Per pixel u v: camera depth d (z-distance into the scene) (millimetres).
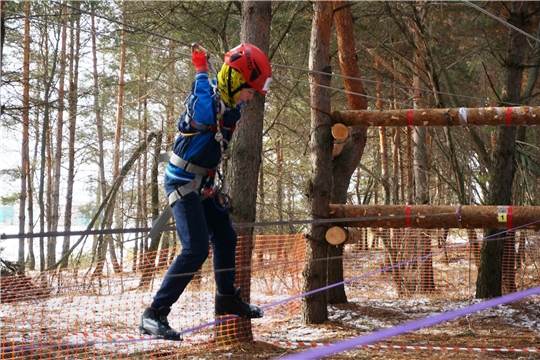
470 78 17000
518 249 12539
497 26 14578
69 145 24844
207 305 9750
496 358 6820
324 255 8898
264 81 3291
